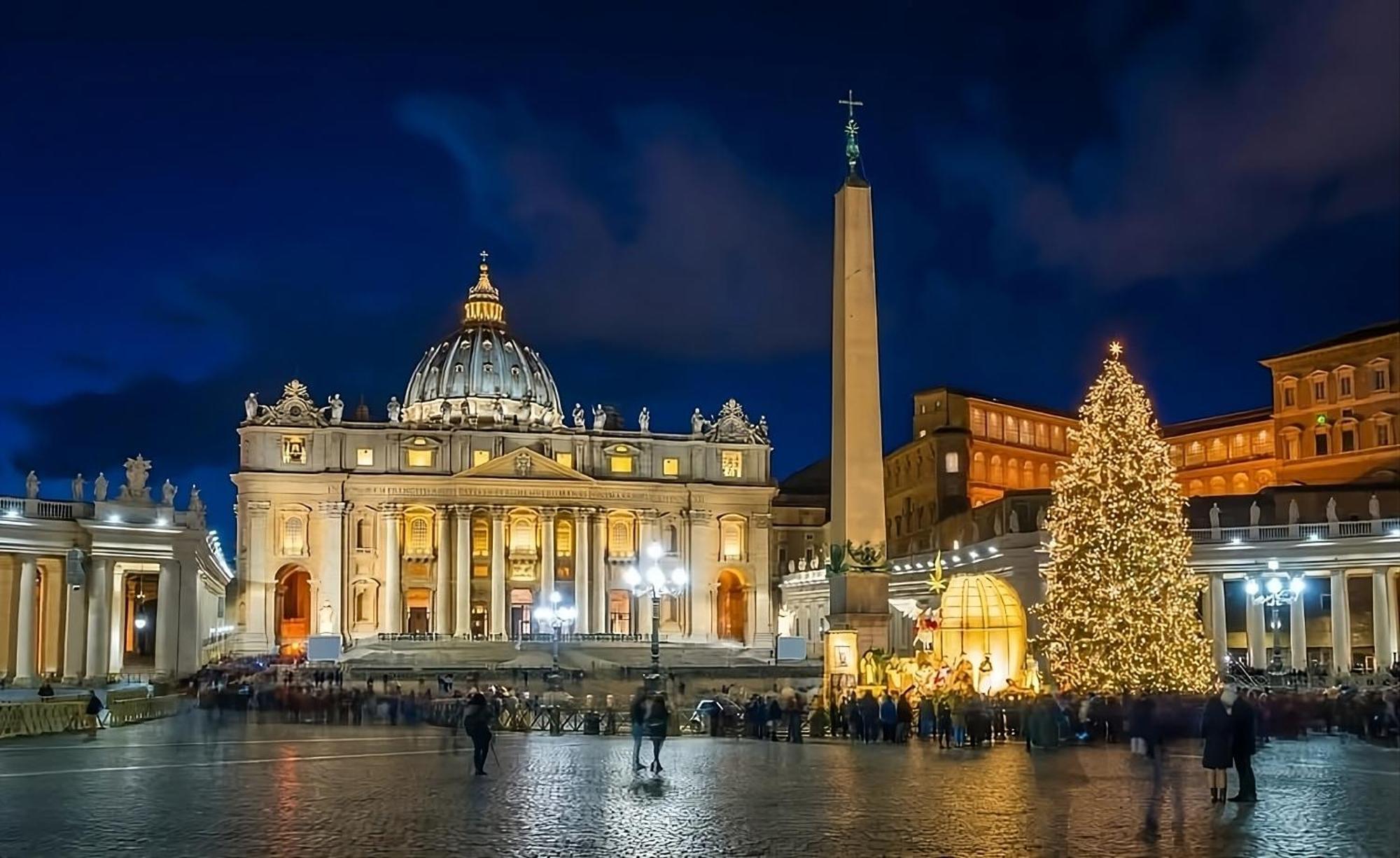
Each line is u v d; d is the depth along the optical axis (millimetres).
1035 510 83688
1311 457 96250
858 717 36625
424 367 151625
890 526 120312
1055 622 41594
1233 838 17375
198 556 71000
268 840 17562
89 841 17562
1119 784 23906
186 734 40844
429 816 19844
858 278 39062
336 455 122438
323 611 119812
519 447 126375
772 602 132625
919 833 17734
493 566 123375
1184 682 40250
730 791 22938
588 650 102875
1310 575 65500
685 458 130875
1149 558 40625
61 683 60344
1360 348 93188
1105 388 41688
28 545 63344
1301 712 37500
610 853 16250
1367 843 16984
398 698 49281
